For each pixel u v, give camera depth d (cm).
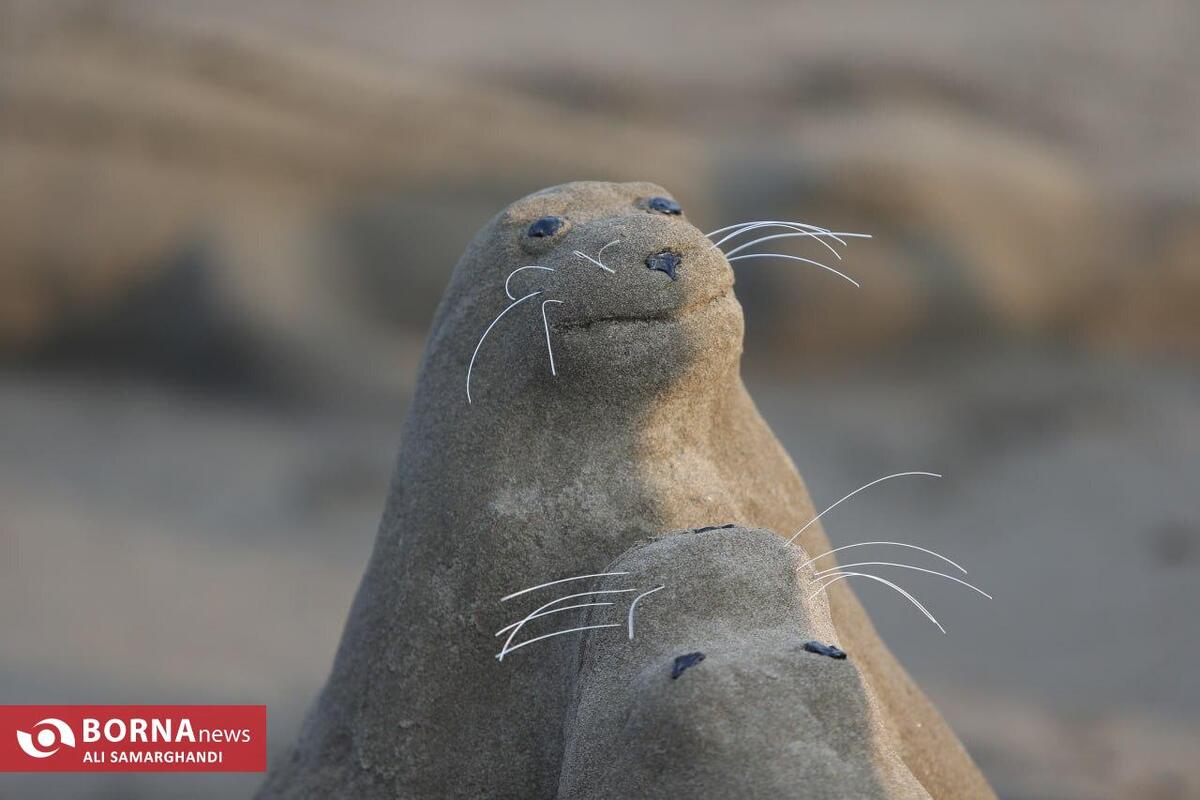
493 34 6444
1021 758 2200
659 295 852
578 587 859
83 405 4069
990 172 4359
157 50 4297
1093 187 4519
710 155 4500
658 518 870
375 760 897
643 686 714
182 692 2467
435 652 883
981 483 3634
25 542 3247
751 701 692
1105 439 3806
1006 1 6419
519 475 882
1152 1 6347
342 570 3241
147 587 3059
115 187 4162
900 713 990
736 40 6197
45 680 2492
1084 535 3353
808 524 974
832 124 4906
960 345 4275
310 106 4309
